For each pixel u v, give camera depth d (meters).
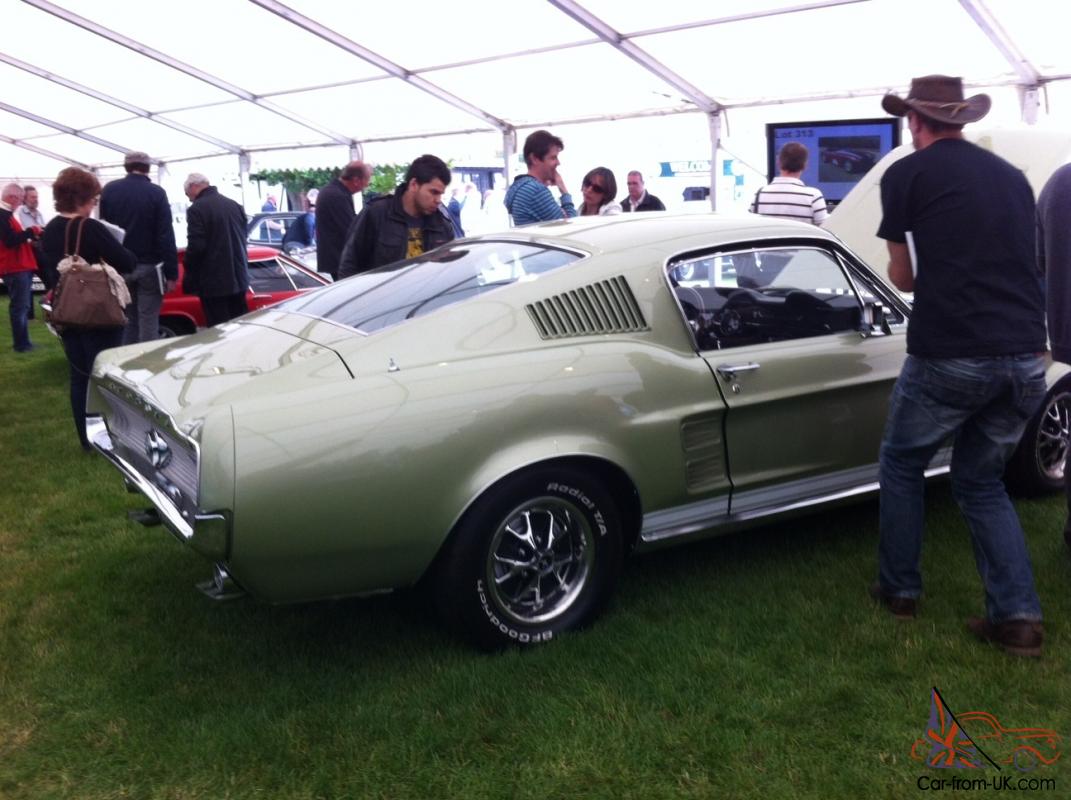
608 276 3.42
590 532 3.28
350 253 5.54
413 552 2.96
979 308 3.04
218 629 3.49
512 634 3.19
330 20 10.94
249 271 8.56
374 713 2.89
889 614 3.44
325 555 2.83
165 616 3.62
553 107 12.88
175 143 19.41
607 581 3.36
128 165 7.32
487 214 14.88
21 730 2.89
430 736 2.77
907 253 3.23
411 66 12.25
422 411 2.92
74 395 5.79
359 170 7.51
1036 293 3.12
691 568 3.89
